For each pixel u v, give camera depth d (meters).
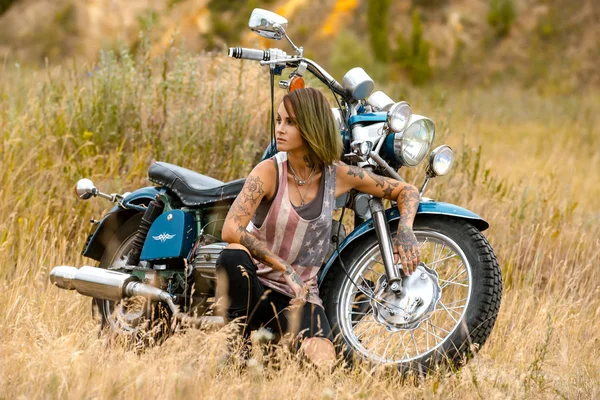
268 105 14.20
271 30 8.42
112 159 12.62
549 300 9.98
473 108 43.12
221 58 14.84
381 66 66.75
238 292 7.65
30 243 10.66
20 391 6.46
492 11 80.44
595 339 8.89
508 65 75.94
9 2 69.44
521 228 12.51
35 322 8.35
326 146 7.68
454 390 7.23
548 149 26.14
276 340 8.01
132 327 9.06
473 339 7.62
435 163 8.19
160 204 9.22
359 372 7.64
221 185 8.91
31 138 13.02
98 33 63.34
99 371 6.97
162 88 13.91
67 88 14.72
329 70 65.00
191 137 13.09
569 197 15.59
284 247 7.86
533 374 7.91
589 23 78.69
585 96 59.06
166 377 6.88
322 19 76.75
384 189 8.01
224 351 7.59
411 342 8.79
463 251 7.89
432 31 80.25
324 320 7.86
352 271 8.27
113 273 8.84
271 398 6.81
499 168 20.30
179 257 8.71
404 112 8.00
